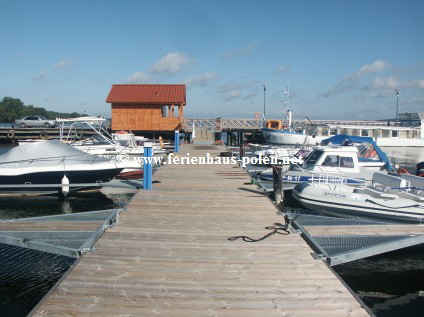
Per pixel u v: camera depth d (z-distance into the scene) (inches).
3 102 4576.8
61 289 167.0
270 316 149.1
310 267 196.7
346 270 293.1
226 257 208.8
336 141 597.0
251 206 329.4
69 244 227.0
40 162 499.5
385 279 279.4
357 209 328.2
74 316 145.8
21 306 239.3
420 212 310.0
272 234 249.4
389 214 317.7
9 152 501.7
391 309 237.0
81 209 480.4
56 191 520.1
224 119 1508.4
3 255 316.8
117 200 524.1
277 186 380.8
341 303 159.6
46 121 1583.4
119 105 1337.4
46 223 271.3
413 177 386.9
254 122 1523.1
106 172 516.7
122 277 180.7
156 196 368.2
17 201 510.6
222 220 283.4
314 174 445.7
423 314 230.4
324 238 246.5
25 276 280.5
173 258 206.1
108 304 155.0
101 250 215.6
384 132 1397.6
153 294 164.6
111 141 762.8
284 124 1443.2
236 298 162.7
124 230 253.9
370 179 429.7
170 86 1396.4
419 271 291.7
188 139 1387.8
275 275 186.4
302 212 411.5
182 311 151.4
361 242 239.3
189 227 263.9
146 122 1337.4
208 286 173.5
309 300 161.9
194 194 379.9
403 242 241.4
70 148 515.5
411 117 1648.6
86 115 828.6
